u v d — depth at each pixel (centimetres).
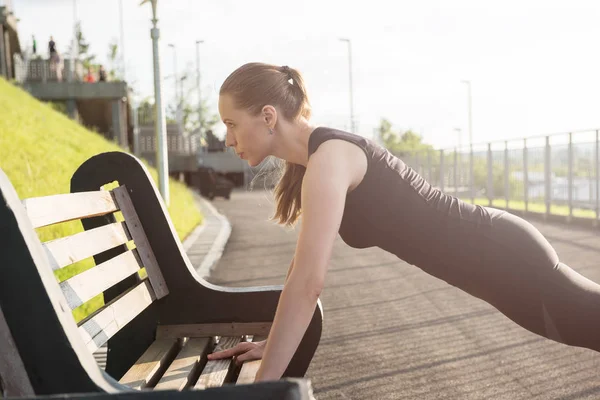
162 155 1623
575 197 1683
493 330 554
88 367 142
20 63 3834
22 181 1137
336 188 188
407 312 635
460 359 468
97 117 4647
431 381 417
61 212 208
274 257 1112
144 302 261
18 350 140
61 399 111
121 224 264
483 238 208
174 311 279
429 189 210
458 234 207
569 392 392
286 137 209
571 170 1695
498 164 2141
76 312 541
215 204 3064
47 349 140
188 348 263
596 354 475
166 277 280
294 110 208
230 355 249
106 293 280
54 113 2480
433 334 544
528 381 414
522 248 209
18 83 3753
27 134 1547
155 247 280
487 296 217
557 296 211
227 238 1446
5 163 1204
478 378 422
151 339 280
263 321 276
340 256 1095
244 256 1128
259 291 275
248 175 5875
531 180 1923
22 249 139
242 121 206
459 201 213
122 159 278
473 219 209
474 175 2344
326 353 489
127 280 278
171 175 5362
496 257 209
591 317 210
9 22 3659
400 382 416
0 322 140
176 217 1595
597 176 1566
